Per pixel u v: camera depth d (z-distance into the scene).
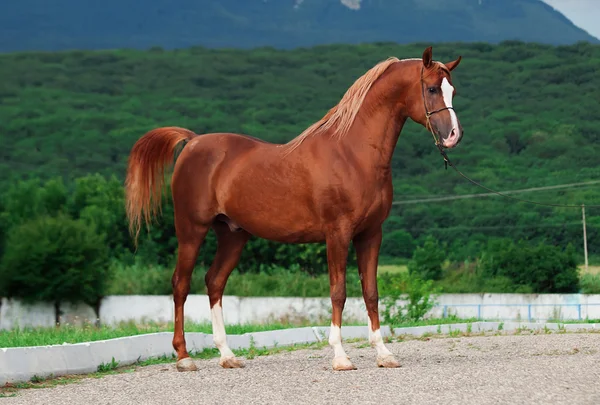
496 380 8.18
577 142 94.56
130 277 34.19
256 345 13.90
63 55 164.50
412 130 95.06
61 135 109.75
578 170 84.00
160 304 31.19
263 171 9.95
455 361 9.85
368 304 9.72
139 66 159.12
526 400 7.29
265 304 31.06
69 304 30.86
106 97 139.12
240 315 31.30
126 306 31.38
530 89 121.50
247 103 133.88
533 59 137.25
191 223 10.56
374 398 7.66
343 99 9.77
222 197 10.28
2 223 38.84
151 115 126.44
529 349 10.86
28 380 9.71
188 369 10.13
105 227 41.88
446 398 7.49
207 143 10.55
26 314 30.27
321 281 33.84
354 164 9.47
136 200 10.97
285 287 33.44
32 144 106.00
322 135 9.72
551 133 97.44
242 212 10.11
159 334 11.91
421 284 20.83
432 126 9.36
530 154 91.56
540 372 8.52
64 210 48.66
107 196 49.38
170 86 146.88
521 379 8.18
